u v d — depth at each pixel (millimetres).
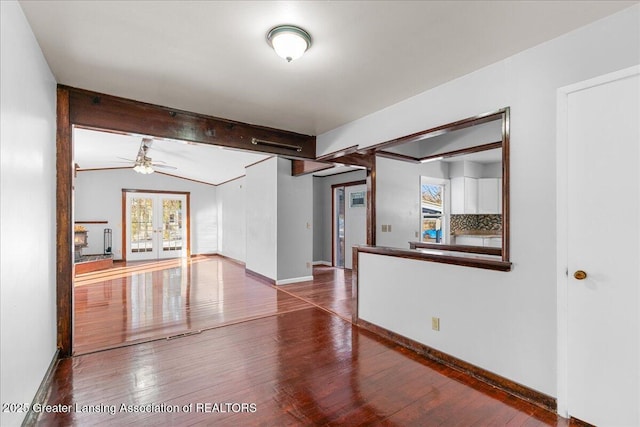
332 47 2057
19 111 1673
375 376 2434
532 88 2074
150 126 3096
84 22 1784
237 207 8609
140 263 8289
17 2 1603
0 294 1424
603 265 1791
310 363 2648
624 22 1702
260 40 1977
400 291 3062
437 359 2691
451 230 6656
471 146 4016
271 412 1993
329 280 6078
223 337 3225
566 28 1863
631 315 1701
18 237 1670
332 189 7621
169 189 9430
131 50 2102
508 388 2203
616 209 1746
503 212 2227
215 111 3305
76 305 4371
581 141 1865
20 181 1704
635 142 1681
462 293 2512
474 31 1886
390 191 5453
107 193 8641
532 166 2076
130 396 2160
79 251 8008
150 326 3535
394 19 1761
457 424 1875
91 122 2793
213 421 1902
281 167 5848
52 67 2344
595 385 1821
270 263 5918
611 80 1750
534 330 2072
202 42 1998
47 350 2324
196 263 8320
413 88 2717
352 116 3459
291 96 2900
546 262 2018
